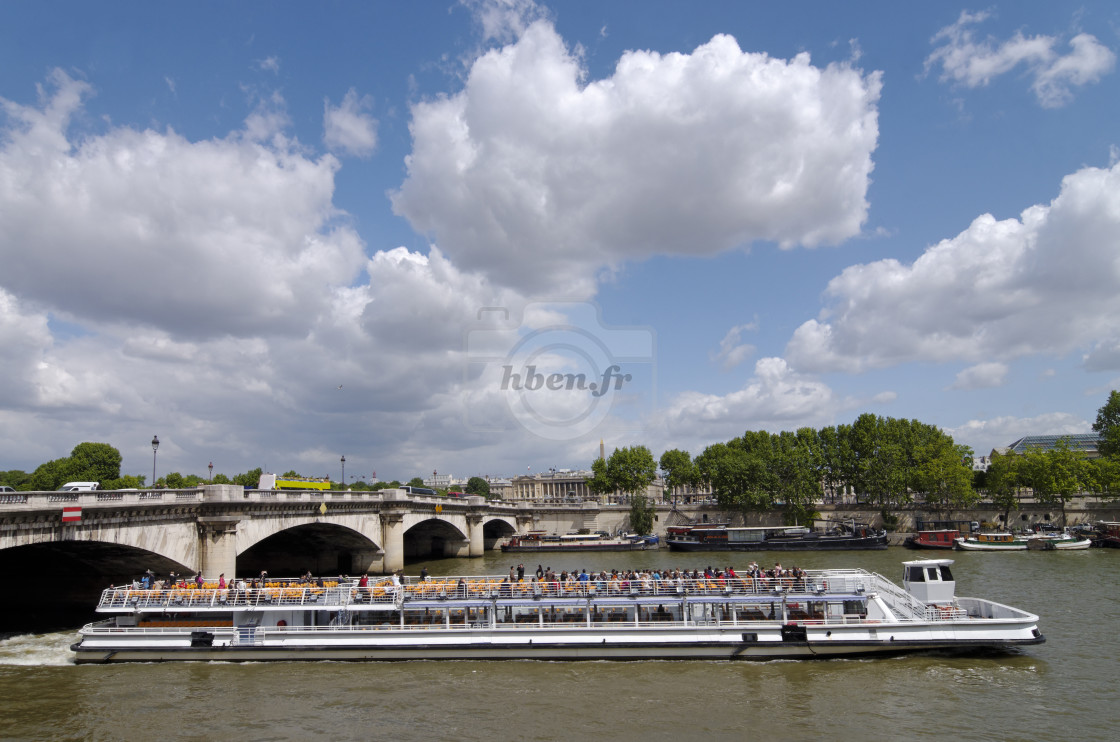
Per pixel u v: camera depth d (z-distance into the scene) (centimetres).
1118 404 16575
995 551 12450
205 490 6600
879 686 4378
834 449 18338
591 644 5106
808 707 4056
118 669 5047
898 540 15575
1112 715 3872
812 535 14188
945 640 4922
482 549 14038
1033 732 3669
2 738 3759
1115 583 8188
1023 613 4984
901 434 17925
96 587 6888
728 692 4328
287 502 7594
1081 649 5109
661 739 3650
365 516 9494
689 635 5072
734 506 17662
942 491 16075
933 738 3612
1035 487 15875
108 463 16588
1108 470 15438
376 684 4634
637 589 5322
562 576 5900
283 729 3869
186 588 5578
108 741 3719
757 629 5022
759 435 19875
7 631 6216
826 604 5225
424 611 5494
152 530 5984
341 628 5281
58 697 4416
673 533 15125
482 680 4675
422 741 3675
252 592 5634
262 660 5219
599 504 19712
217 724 3950
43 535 4988
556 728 3812
